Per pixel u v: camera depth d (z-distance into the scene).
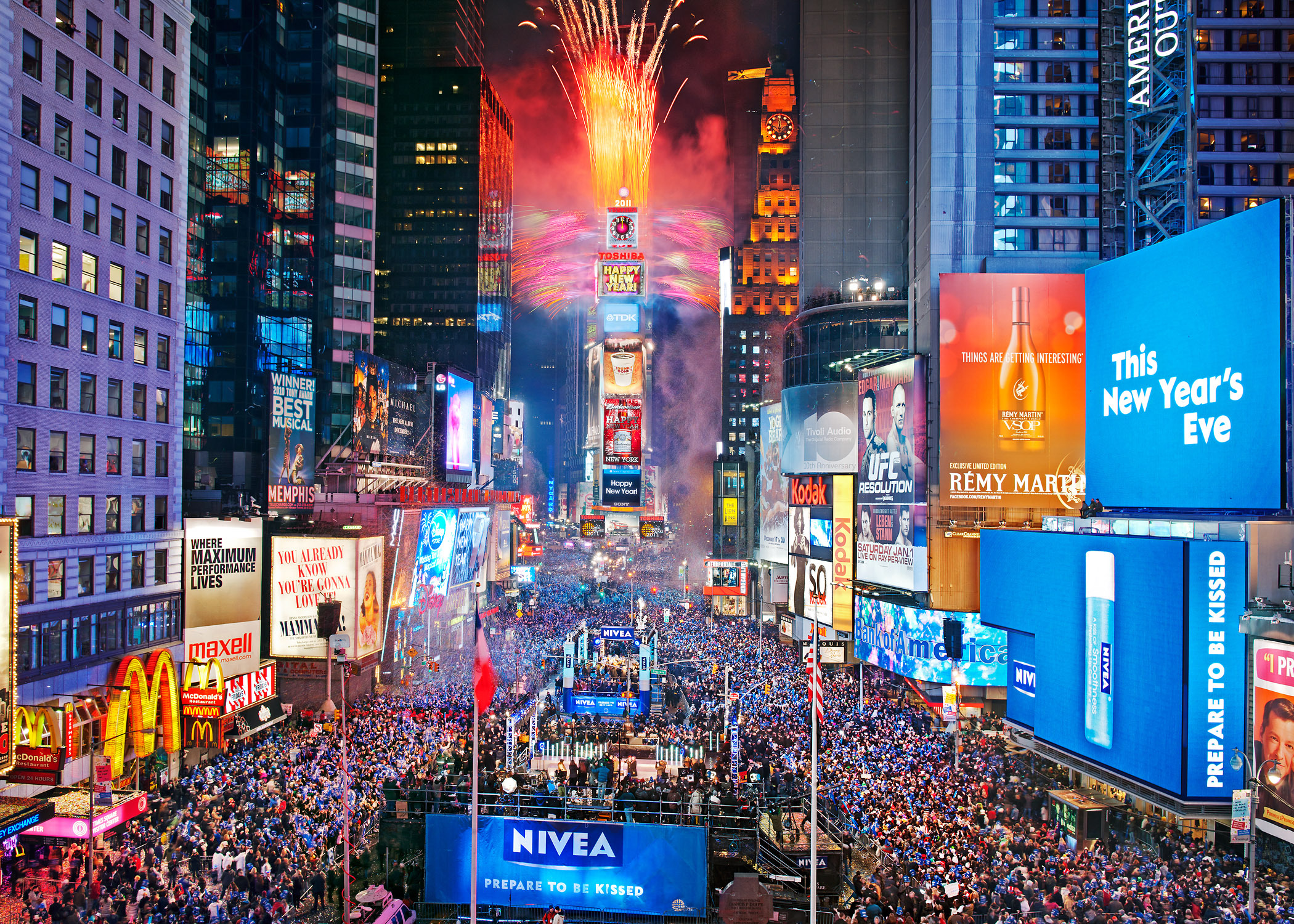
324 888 29.12
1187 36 64.38
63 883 29.73
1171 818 39.12
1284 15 80.25
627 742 52.38
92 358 45.34
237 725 49.09
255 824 33.94
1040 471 68.00
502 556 112.12
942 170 77.00
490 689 24.92
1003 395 68.12
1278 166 80.06
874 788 39.91
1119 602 40.97
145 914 26.77
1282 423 42.59
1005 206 77.00
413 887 30.09
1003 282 68.38
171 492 51.47
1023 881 28.42
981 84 77.19
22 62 40.81
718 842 30.52
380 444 90.12
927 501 70.56
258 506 68.12
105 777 33.75
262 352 101.56
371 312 113.25
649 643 73.81
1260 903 29.28
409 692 67.38
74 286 44.12
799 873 29.58
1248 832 28.61
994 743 53.75
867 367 80.94
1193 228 64.31
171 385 51.94
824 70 114.69
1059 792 40.44
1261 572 37.41
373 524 69.12
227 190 98.88
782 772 40.66
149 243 50.38
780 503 101.38
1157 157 69.12
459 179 192.50
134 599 47.12
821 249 113.88
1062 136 77.19
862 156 114.25
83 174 44.84
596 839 28.12
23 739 34.75
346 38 112.12
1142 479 53.78
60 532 42.84
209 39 99.31
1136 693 39.56
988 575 52.94
